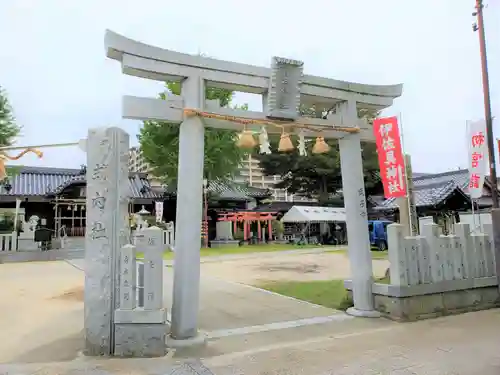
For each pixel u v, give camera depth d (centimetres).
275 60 602
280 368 426
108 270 487
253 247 2525
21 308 739
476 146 925
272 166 2986
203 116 566
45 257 1759
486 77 864
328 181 3130
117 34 530
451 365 426
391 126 701
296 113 632
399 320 621
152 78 573
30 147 544
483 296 709
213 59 583
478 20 879
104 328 479
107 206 498
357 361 444
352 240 685
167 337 532
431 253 667
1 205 2759
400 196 694
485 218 1975
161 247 490
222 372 416
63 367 430
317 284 1020
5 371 418
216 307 758
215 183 3064
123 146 519
